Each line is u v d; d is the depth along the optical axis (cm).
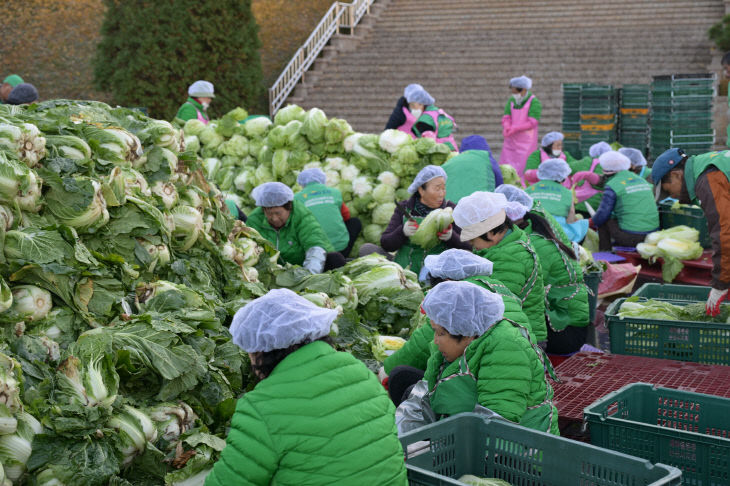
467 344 341
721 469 312
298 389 237
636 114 1500
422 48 2175
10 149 350
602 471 286
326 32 2238
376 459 240
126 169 417
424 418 362
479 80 2019
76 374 303
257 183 919
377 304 541
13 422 277
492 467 318
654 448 330
